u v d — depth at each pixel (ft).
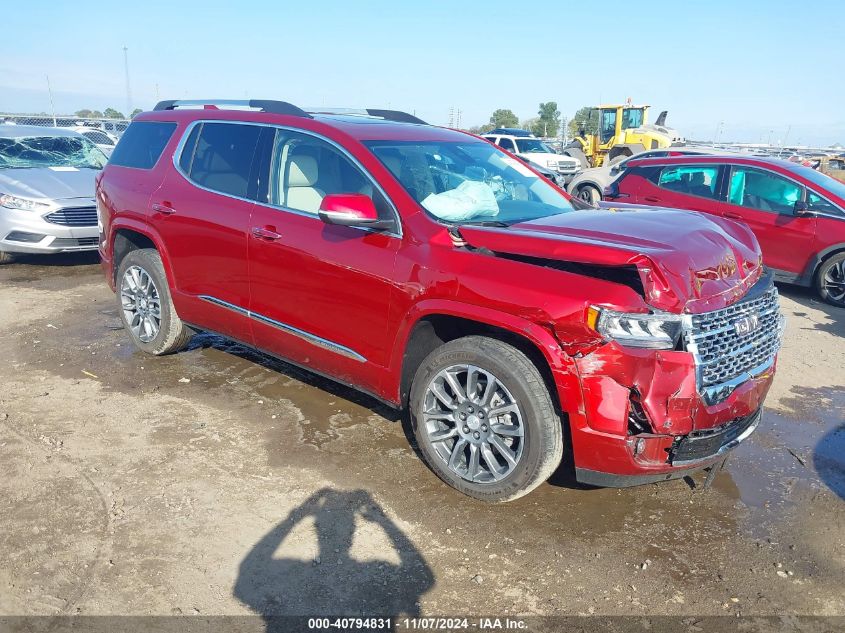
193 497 11.80
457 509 11.78
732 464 13.73
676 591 9.95
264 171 14.76
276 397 15.94
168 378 16.88
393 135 14.55
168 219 16.29
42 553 10.25
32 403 15.30
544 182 16.01
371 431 14.43
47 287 25.66
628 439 10.49
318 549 10.59
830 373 18.92
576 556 10.66
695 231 12.15
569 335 10.39
